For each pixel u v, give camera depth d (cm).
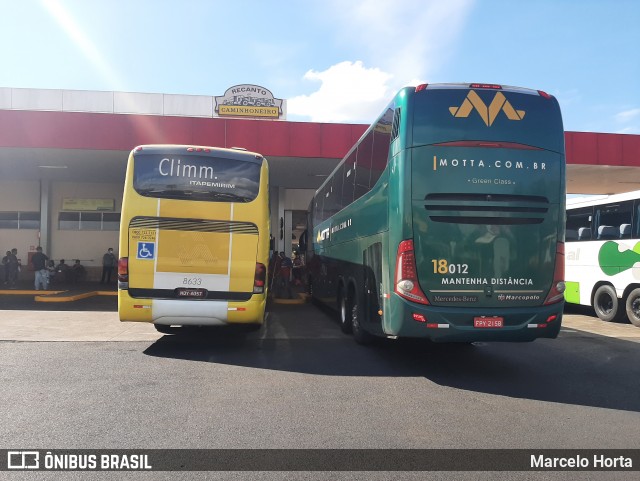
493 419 523
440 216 664
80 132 1585
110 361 770
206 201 842
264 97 2650
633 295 1199
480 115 679
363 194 872
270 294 1809
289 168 1922
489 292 666
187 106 3033
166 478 381
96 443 444
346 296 1032
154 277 827
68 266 2247
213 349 877
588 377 708
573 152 1764
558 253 683
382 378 690
